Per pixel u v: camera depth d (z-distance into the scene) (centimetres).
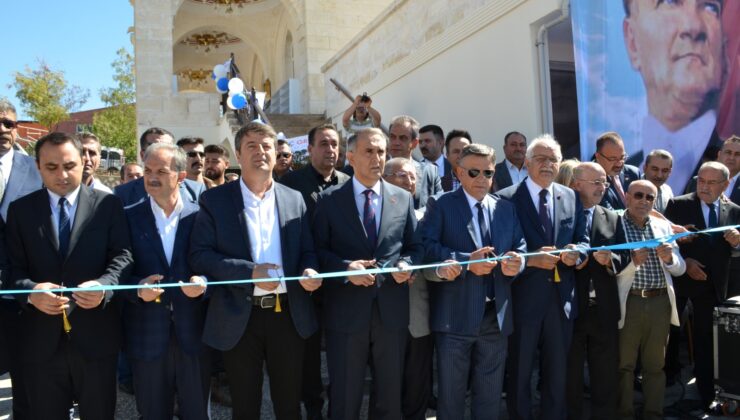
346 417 333
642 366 395
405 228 353
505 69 751
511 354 370
